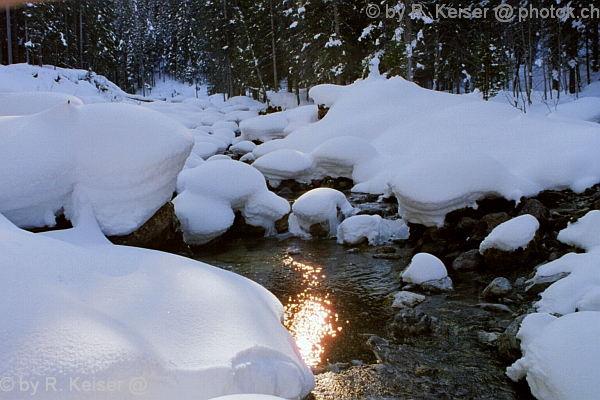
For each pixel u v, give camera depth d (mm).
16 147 5141
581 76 34781
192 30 55125
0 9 32656
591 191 9398
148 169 5582
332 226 9266
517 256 6598
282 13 33500
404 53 21719
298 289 6320
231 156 20969
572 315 3537
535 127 12109
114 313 2895
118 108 5906
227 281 3848
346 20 28094
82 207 5324
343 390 3797
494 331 4781
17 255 3074
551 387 3195
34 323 2375
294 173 13844
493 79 24484
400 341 4680
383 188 11859
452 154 8336
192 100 41406
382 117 16719
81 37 41469
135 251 4121
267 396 2059
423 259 6309
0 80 24750
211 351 2768
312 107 22469
